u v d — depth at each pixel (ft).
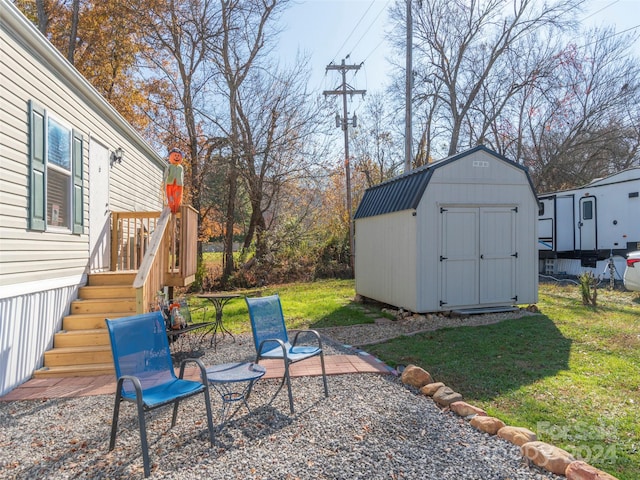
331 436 10.07
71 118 18.66
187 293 46.98
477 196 25.90
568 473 8.06
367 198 32.76
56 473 8.63
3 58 13.65
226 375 10.84
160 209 37.86
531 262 26.99
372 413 11.44
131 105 55.47
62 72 17.57
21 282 14.56
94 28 50.78
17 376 14.30
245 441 9.91
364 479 8.16
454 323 23.67
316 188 60.39
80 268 19.43
